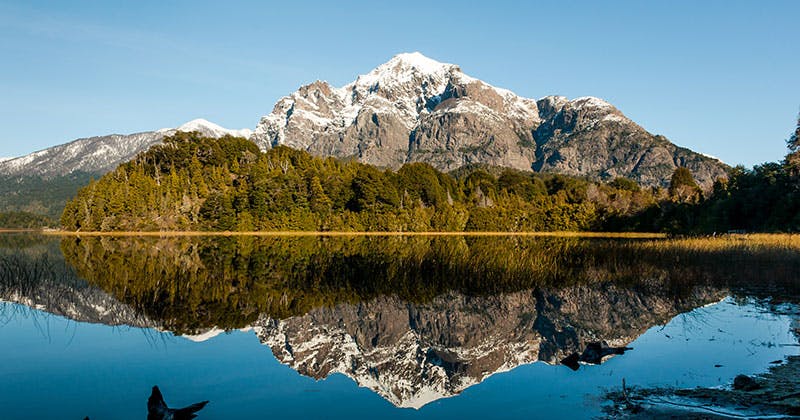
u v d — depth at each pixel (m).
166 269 30.55
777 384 10.15
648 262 31.00
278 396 10.81
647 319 17.44
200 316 18.38
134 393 10.91
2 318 17.67
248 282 25.66
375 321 18.23
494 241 61.88
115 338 15.30
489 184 136.00
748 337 14.49
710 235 53.59
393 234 89.38
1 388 11.12
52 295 21.58
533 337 15.91
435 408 10.03
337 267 31.25
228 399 10.59
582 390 10.70
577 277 26.39
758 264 28.45
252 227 87.44
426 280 25.50
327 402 10.43
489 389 11.11
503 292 23.02
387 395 10.91
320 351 14.44
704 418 8.58
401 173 114.75
